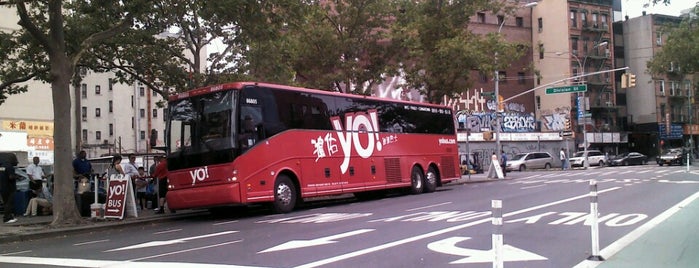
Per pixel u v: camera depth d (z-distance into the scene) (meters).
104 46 19.70
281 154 16.39
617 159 55.97
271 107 16.36
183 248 9.69
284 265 7.66
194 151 15.62
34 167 17.36
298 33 24.05
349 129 19.33
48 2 14.98
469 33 27.98
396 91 46.28
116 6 17.08
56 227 13.90
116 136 72.94
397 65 26.67
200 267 7.62
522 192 20.44
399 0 26.61
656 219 12.11
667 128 66.38
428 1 28.06
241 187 14.98
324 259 8.05
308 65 25.91
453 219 12.59
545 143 59.72
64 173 14.64
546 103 62.56
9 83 18.89
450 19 27.98
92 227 14.05
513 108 61.25
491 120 56.12
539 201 16.52
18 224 14.49
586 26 62.69
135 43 19.55
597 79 63.25
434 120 24.47
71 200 14.70
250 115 15.55
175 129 16.16
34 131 33.62
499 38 27.31
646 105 67.19
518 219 12.31
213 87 15.72
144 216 16.45
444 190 24.23
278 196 16.16
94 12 17.95
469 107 56.81
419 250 8.63
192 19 20.25
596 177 29.95
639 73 67.56
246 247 9.47
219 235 11.45
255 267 7.55
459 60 26.64
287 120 16.84
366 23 25.34
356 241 9.68
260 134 15.80
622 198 16.94
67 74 14.98
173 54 21.06
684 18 23.91
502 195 19.34
